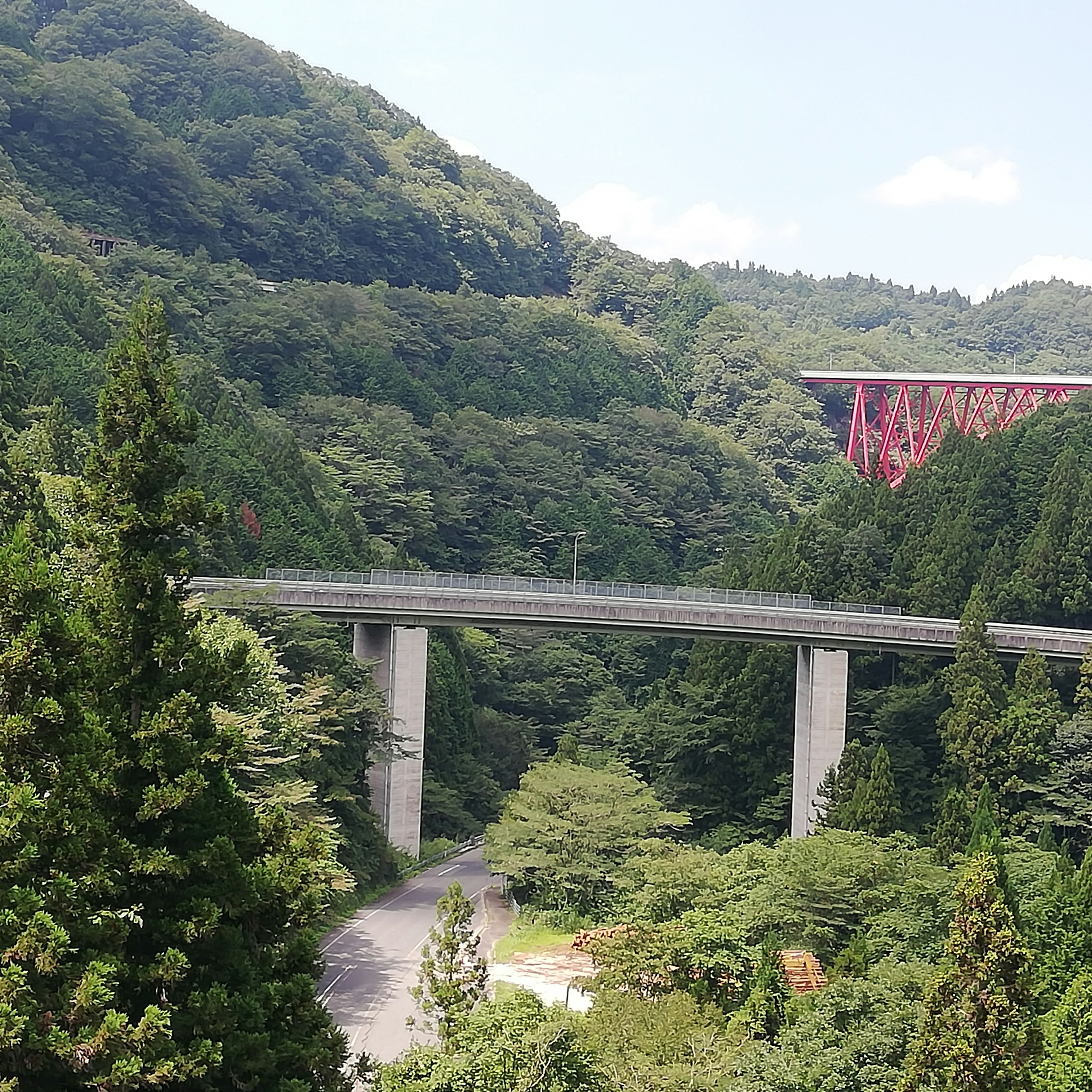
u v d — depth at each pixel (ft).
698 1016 176.24
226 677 113.09
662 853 260.21
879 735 362.12
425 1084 130.21
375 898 293.64
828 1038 165.17
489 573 551.59
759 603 376.27
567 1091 133.69
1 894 94.38
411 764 330.54
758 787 368.27
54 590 104.73
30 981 94.43
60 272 491.72
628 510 631.15
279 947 117.29
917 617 383.04
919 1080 144.97
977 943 144.46
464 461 597.93
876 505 440.45
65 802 99.30
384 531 524.52
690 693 380.58
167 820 106.42
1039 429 454.81
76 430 342.85
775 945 203.51
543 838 278.46
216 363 586.04
